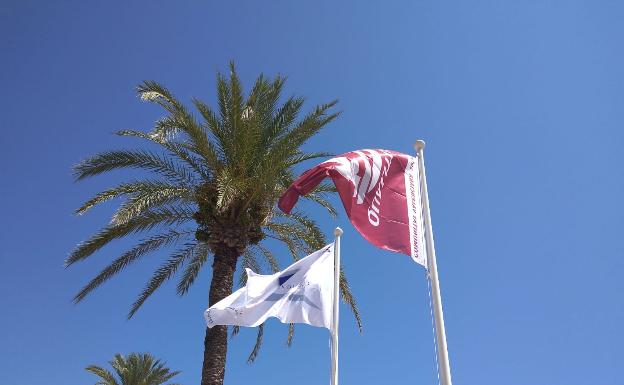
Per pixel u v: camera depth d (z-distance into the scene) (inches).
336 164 307.0
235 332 770.2
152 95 577.6
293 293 426.6
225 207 534.9
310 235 678.5
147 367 1350.9
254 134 616.4
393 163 318.7
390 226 294.2
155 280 666.2
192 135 583.8
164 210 610.2
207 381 542.0
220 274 595.2
